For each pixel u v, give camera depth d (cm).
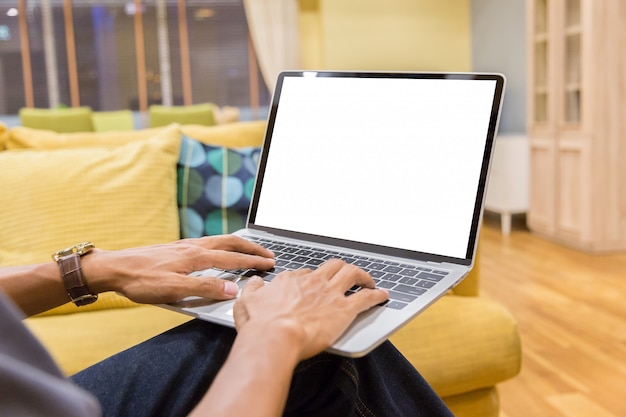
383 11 666
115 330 127
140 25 691
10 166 150
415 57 675
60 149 164
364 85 101
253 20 682
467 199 88
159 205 151
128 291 74
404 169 95
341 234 98
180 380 67
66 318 135
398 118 97
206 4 696
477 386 134
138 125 638
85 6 681
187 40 698
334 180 101
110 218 145
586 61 382
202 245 82
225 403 45
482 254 394
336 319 59
